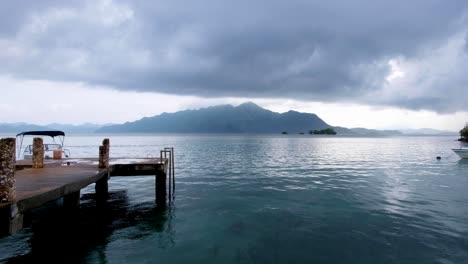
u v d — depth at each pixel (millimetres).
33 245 11766
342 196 19125
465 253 10391
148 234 12852
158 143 115312
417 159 46469
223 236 12484
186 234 12789
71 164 18062
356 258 10234
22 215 7762
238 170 32750
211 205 17344
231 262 10172
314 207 16516
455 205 16531
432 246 10984
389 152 64062
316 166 36594
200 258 10523
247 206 16984
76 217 15219
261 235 12492
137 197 19781
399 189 21375
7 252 11109
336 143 117500
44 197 8844
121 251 11164
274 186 23016
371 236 12047
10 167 7473
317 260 10172
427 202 17281
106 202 18156
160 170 17625
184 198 19219
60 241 12172
